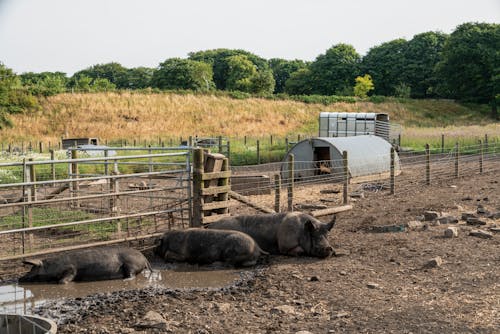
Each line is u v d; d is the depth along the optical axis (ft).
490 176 81.56
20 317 23.11
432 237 41.34
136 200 58.90
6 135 193.26
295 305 27.25
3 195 63.72
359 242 40.57
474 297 27.66
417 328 23.63
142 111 229.66
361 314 25.58
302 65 618.03
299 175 81.61
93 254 32.60
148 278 32.94
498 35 323.37
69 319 25.71
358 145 80.48
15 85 227.20
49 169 86.38
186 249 36.11
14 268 34.30
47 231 43.83
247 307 27.07
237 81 461.78
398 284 30.25
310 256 37.19
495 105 301.63
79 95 231.71
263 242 38.60
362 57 453.58
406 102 298.97
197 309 26.78
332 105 271.49
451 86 331.77
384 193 66.44
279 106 256.73
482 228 44.06
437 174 84.94
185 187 40.98
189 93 256.93
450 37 339.57
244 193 64.13
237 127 228.43
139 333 23.57
